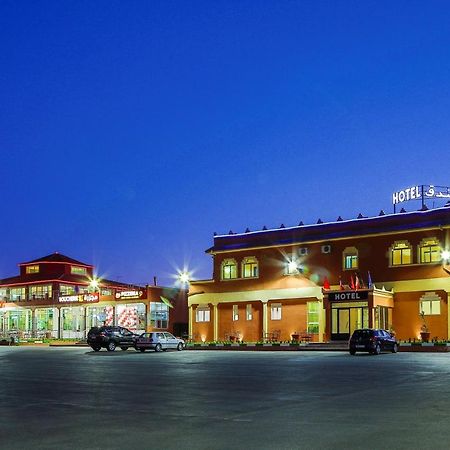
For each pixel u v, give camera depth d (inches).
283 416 532.7
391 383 802.2
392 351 1676.9
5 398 682.8
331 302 2105.1
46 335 3090.6
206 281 2472.9
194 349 2096.5
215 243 2497.5
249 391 728.3
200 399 655.1
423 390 715.4
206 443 419.8
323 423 493.7
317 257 2245.3
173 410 574.9
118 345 2101.4
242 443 418.6
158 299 2810.0
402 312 2059.5
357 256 2171.5
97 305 2930.6
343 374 953.5
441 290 1989.4
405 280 2062.0
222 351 1956.2
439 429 461.4
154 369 1118.4
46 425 498.9
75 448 409.7
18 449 407.8
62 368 1183.6
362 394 684.7
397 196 2199.8
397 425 479.8
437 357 1417.3
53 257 3489.2
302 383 818.2
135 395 697.6
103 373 1034.7
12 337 2896.2
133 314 2837.1
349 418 516.7
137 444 419.2
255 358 1460.4
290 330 2237.9
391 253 2108.8
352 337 1627.7
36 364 1330.0
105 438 441.1
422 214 2081.7
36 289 3353.8
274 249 2330.2
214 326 2422.5
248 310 2357.3
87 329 2979.8
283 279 2281.0
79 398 675.4
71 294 3058.6
